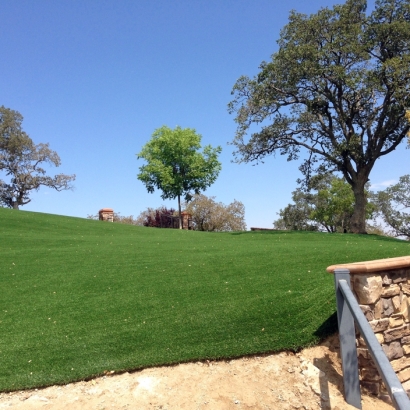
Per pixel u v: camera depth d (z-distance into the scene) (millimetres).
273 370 5070
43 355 5418
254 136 25688
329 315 5902
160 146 37500
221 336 5668
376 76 21406
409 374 5207
